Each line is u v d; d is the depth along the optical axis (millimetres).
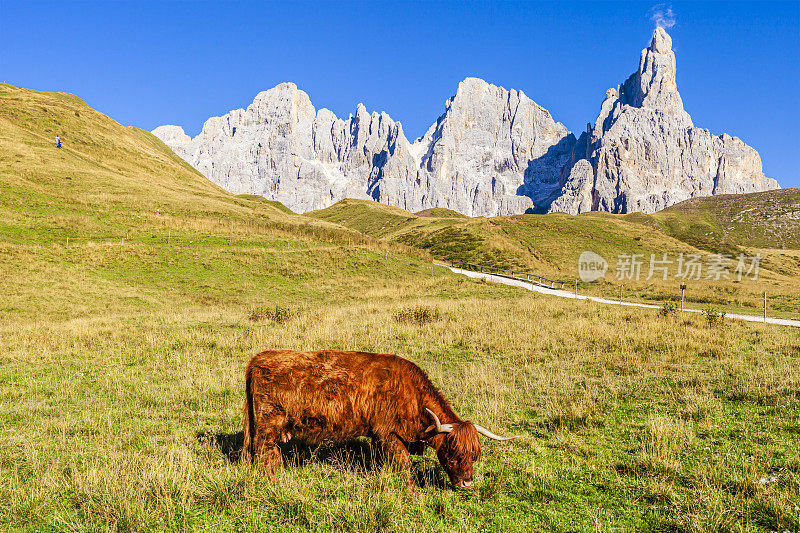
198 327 18062
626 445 7234
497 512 5297
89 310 25188
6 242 36312
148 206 56688
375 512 5023
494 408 8578
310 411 5797
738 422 8078
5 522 4953
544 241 70312
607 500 5566
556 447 7199
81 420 8148
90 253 36312
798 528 4785
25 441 7121
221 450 6848
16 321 21812
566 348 14195
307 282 38594
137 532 4770
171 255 39125
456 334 16266
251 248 44969
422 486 5895
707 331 16562
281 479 5734
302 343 14438
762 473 5984
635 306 28828
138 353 13469
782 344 14758
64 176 60844
